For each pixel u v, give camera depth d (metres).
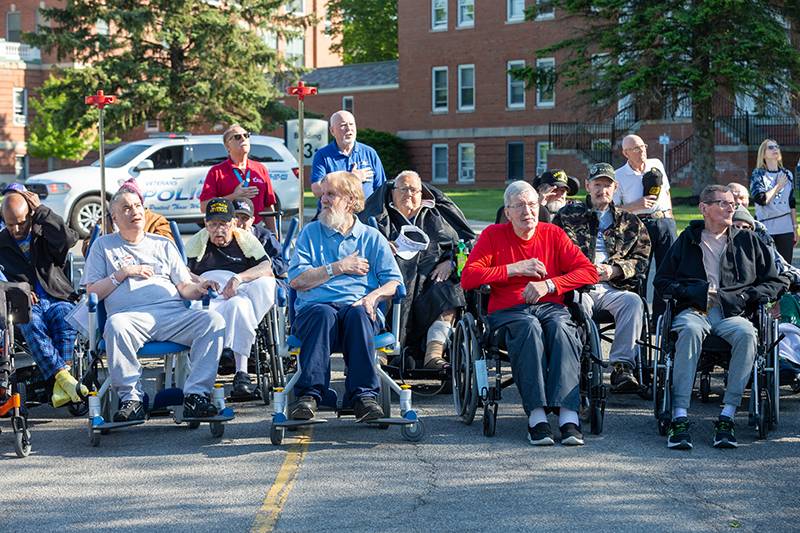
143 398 7.46
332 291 7.40
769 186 12.05
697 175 30.45
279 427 7.04
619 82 29.30
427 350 8.59
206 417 7.20
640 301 8.39
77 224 22.34
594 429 7.33
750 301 7.45
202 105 37.50
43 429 7.77
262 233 9.54
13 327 7.57
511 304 7.55
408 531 5.30
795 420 7.71
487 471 6.40
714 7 27.31
